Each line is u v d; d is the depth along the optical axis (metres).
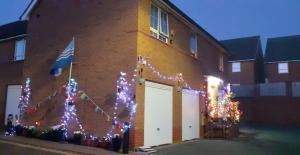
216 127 20.30
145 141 14.19
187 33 19.14
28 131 16.58
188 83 18.66
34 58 17.95
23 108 17.91
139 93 13.94
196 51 20.38
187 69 18.69
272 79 39.88
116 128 13.91
